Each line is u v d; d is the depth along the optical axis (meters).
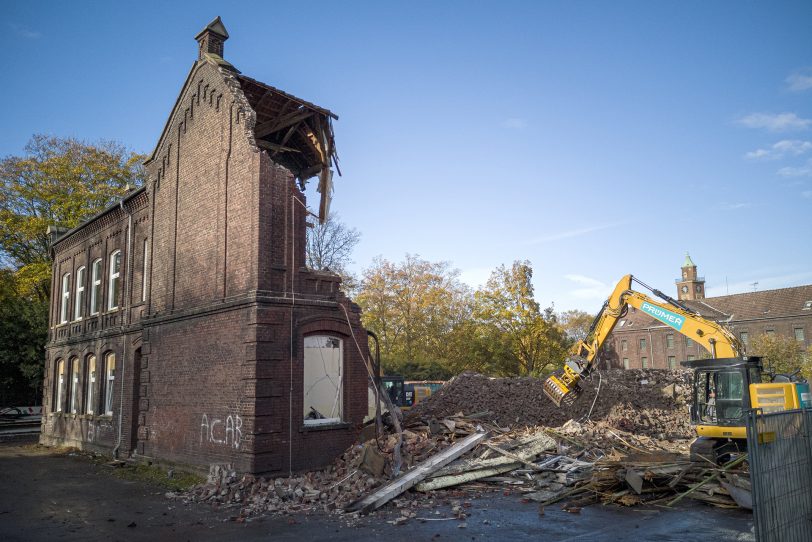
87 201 40.72
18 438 30.38
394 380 30.31
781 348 47.81
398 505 11.62
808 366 42.00
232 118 15.66
